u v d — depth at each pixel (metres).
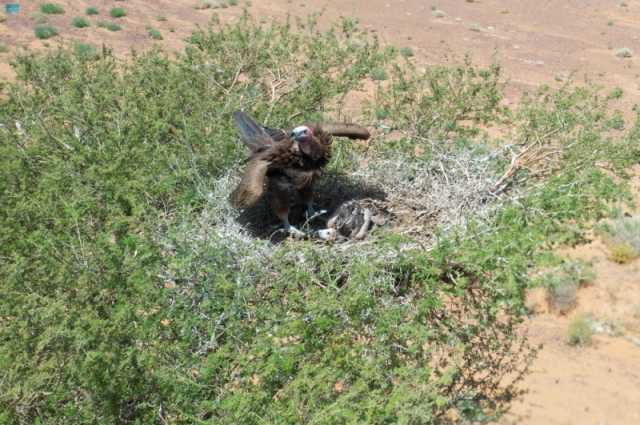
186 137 7.00
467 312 5.94
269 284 5.32
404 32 37.47
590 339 14.54
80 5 36.38
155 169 6.66
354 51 9.94
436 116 8.64
